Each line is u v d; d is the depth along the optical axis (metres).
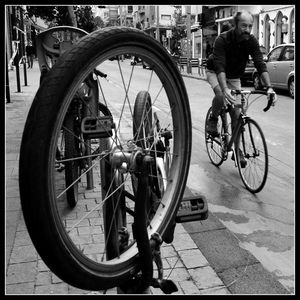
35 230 1.47
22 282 2.91
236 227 3.97
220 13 36.56
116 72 18.08
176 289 2.09
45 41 4.68
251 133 4.84
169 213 2.27
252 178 4.88
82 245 3.34
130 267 1.96
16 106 10.49
